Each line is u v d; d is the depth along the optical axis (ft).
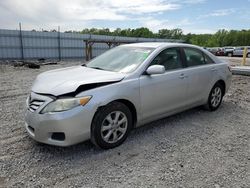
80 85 9.58
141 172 8.88
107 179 8.43
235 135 12.50
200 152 10.50
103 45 98.99
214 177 8.64
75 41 91.71
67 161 9.55
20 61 68.23
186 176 8.66
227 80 17.07
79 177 8.52
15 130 12.61
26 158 9.73
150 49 12.83
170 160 9.78
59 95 9.34
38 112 9.45
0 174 8.59
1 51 75.20
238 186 8.14
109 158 9.84
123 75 11.05
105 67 12.60
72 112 9.20
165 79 12.34
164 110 12.71
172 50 13.47
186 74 13.58
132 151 10.47
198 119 14.79
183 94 13.61
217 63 16.39
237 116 15.64
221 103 18.72
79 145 10.91
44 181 8.25
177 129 13.07
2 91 23.25
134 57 12.50
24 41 79.25
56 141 9.39
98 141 10.09
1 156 9.84
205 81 15.07
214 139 11.91
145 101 11.54
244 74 35.40
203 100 15.39
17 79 32.48
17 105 17.69
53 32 85.30
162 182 8.29
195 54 14.96
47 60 79.82
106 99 9.94
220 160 9.85
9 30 75.56
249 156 10.25
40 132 9.48
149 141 11.49
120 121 10.75
